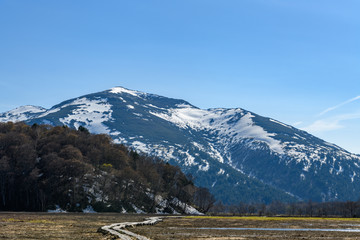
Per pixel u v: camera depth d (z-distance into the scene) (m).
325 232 125.06
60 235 100.56
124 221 152.75
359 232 125.69
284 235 113.56
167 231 119.62
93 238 95.56
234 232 120.75
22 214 181.00
